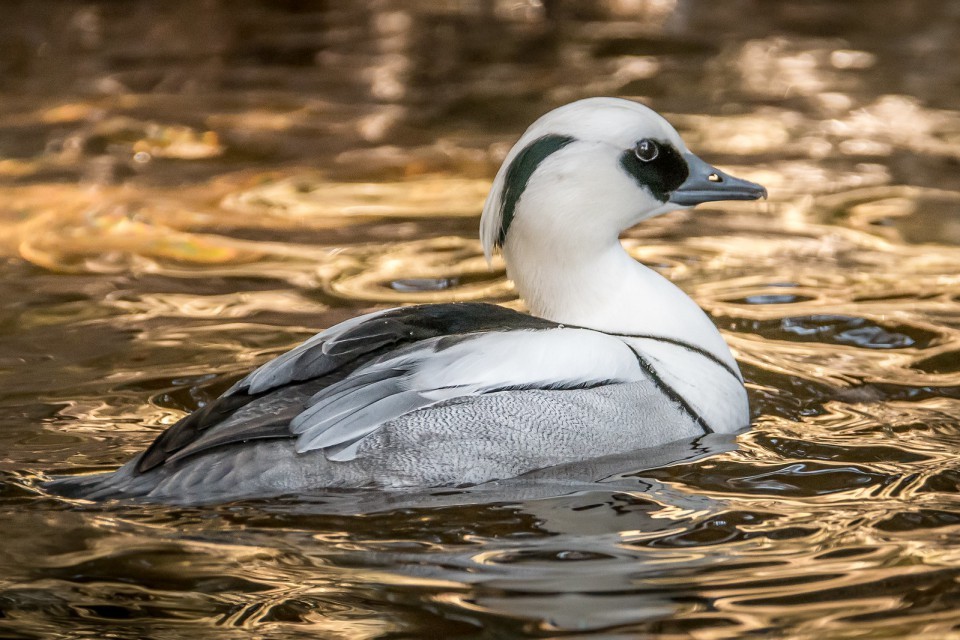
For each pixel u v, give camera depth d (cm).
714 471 925
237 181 1834
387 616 729
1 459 945
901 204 1672
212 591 761
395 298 1359
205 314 1307
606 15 3014
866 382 1108
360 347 923
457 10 3089
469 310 986
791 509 859
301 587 764
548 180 1003
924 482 897
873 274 1414
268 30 2883
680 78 2414
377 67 2550
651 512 859
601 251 1029
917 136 1991
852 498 875
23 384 1109
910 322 1259
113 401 1070
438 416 896
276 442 874
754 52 2611
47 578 773
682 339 1020
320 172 1875
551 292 1033
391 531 834
